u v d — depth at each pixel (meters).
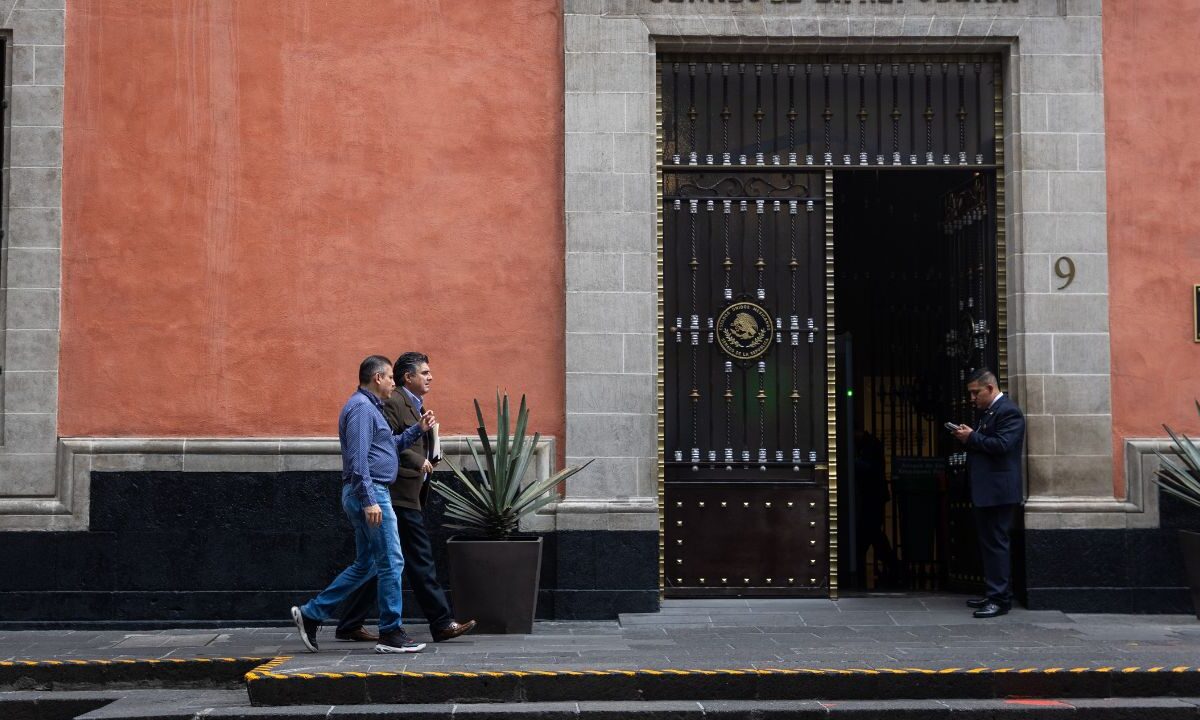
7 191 10.69
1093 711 7.46
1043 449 10.87
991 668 7.87
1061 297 10.95
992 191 11.29
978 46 11.14
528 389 10.80
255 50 10.87
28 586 10.45
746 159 11.23
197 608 10.52
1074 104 11.05
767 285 11.23
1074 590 10.73
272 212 10.80
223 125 10.81
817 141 11.27
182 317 10.70
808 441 11.16
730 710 7.41
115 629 10.43
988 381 10.66
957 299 11.99
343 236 10.82
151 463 10.58
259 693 7.61
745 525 11.09
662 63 11.27
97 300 10.66
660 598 10.88
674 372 11.15
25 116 10.69
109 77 10.79
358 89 10.91
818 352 11.21
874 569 13.51
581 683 7.69
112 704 7.99
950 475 12.05
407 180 10.88
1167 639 9.33
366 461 8.77
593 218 10.84
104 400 10.61
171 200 10.75
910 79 11.31
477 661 8.24
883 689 7.74
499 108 10.95
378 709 7.44
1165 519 10.84
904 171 11.48
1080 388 10.91
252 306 10.74
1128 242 11.03
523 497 9.97
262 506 10.60
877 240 13.57
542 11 11.01
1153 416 10.96
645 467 10.73
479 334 10.82
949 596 11.44
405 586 10.65
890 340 13.47
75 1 10.80
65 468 10.52
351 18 10.93
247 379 10.71
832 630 9.84
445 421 10.75
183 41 10.84
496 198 10.91
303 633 9.02
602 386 10.74
